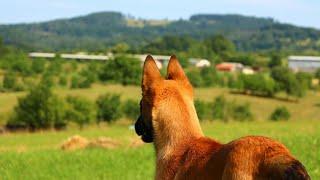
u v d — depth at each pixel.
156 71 7.35
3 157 21.72
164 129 7.10
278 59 185.38
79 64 164.50
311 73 151.38
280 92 110.88
